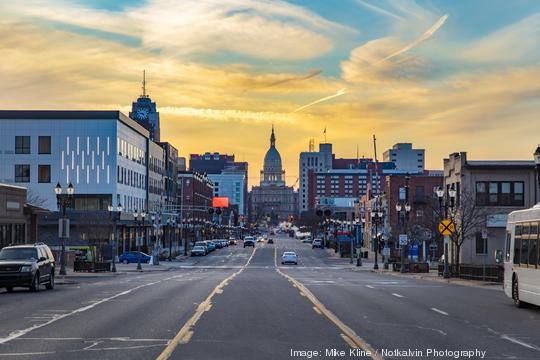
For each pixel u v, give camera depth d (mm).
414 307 24625
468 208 63531
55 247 86625
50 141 94625
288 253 92062
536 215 24016
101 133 95062
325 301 26656
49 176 94438
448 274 48781
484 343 15945
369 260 103000
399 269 66688
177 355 13906
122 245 102250
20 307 24547
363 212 144500
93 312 22594
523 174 67688
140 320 20172
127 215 102375
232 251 133875
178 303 25766
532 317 21891
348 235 141625
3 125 94375
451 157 72250
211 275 53875
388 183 105375
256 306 24406
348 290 33531
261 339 16219
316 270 71500
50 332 17547
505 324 19828
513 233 26516
